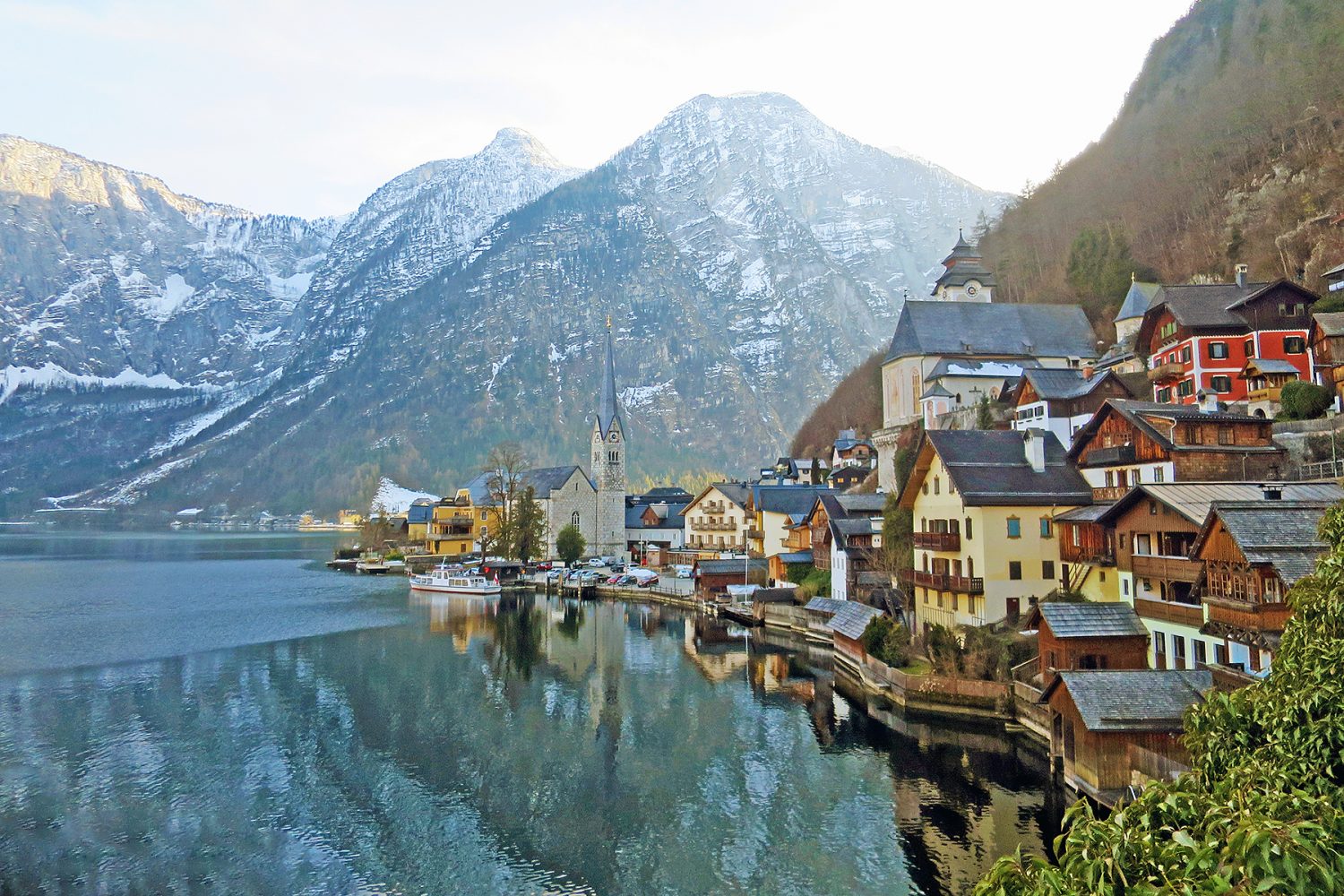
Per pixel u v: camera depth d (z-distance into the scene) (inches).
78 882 1246.3
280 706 2177.7
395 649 2999.5
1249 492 1701.5
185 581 5383.9
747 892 1222.3
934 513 2469.2
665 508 6835.6
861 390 7022.6
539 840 1392.7
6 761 1747.0
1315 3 5989.2
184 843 1374.3
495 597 4763.8
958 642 2095.2
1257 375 2723.9
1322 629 677.9
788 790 1588.3
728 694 2327.8
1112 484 2176.4
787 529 4284.0
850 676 2532.0
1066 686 1464.1
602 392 6904.5
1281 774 561.0
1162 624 1690.5
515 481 6368.1
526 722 2049.7
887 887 1221.7
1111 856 444.8
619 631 3459.6
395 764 1747.0
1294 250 3939.5
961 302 4510.3
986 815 1435.8
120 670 2586.1
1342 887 384.2
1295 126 4923.7
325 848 1363.2
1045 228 7440.9
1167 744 1375.5
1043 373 3068.4
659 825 1446.9
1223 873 397.7
